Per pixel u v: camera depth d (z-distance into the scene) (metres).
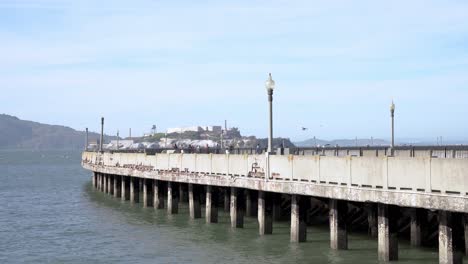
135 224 38.25
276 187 27.34
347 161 22.94
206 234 32.44
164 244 30.56
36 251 30.86
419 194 19.48
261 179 28.62
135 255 28.36
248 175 29.94
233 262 25.31
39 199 61.69
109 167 55.00
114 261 27.28
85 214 46.19
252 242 29.14
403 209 27.97
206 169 34.62
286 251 26.47
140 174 45.66
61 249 31.17
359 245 27.03
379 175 21.34
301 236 27.58
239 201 33.03
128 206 48.91
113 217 42.53
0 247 32.22
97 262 27.33
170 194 41.34
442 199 18.66
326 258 24.50
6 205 55.69
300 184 25.61
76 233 36.44
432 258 23.53
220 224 35.66
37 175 119.12
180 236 32.47
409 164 20.08
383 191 20.95
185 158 37.44
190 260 26.34
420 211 26.09
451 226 18.95
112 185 59.84
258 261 25.08
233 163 31.45
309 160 25.20
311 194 24.84
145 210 45.22
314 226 33.47
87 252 29.92
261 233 30.48
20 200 61.03
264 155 28.48
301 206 27.39
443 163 18.80
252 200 39.12
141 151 65.38
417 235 26.03
